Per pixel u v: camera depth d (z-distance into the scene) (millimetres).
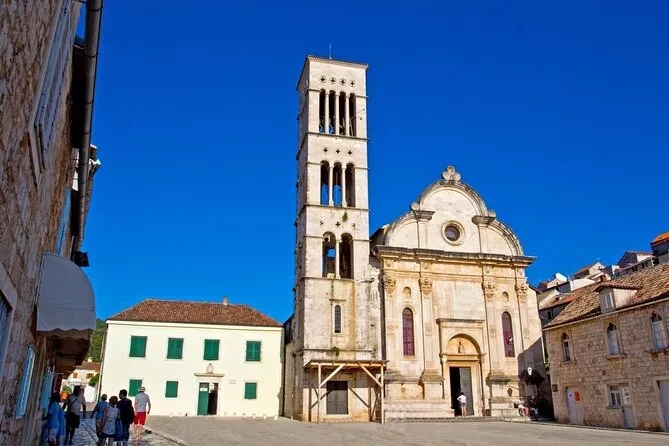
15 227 7445
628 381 35812
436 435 31172
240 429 34688
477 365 48281
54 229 13891
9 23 5496
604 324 38375
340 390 44062
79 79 12648
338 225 47656
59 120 11078
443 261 49594
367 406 44031
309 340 43938
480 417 44719
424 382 45531
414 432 33406
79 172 17094
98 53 11648
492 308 49469
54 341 18719
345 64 53188
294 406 46125
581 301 43656
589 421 39031
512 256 50938
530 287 51406
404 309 47594
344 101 53031
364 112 52219
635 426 34938
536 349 49312
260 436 29969
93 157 19172
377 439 28609
